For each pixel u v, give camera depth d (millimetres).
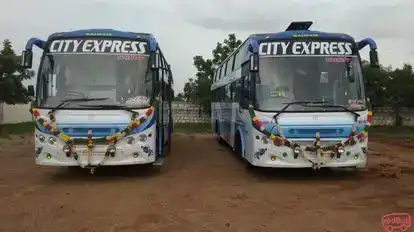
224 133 17047
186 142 21359
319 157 9734
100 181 10484
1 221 7090
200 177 11078
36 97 10039
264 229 6625
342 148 9773
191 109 37625
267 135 9867
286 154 9797
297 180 10641
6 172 11969
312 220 7113
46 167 12805
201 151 17219
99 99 10023
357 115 9922
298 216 7363
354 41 10422
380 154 16875
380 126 35281
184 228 6664
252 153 10297
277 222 7004
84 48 10273
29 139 22844
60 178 10938
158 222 6988
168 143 15812
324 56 10195
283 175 11352
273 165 9875
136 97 10133
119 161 9930
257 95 10078
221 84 18094
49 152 9859
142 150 10039
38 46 10789
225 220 7117
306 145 9820
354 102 10023
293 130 9836
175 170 12203
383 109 36344
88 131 9852
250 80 10367
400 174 11656
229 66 15477
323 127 9820
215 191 9344
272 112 9891
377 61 10484
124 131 9883
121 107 9969
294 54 10211
